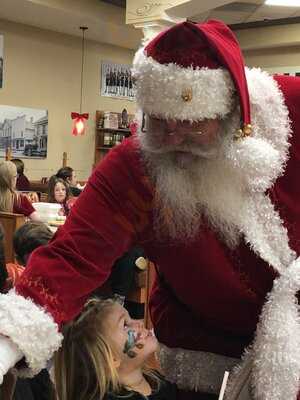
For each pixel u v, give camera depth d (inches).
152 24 241.9
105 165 43.1
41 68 307.0
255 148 39.8
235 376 46.1
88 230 40.4
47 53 308.8
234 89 38.9
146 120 40.6
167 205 41.3
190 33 37.9
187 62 37.3
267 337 43.5
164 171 40.7
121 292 122.2
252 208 42.9
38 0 257.1
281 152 43.2
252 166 39.8
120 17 291.0
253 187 41.7
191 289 46.2
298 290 44.4
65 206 187.3
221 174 40.9
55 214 172.1
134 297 125.8
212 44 37.7
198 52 37.6
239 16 303.6
